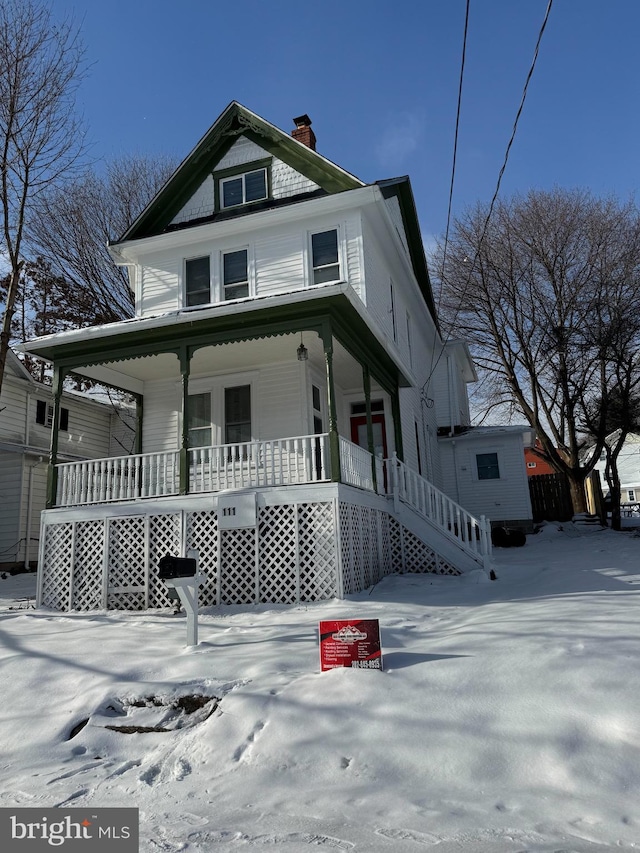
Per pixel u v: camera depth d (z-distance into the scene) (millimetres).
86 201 25500
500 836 2654
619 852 2475
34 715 4828
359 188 12359
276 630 6836
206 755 3842
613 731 3426
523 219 22531
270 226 13133
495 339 23016
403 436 14828
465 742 3521
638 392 20734
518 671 4316
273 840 2762
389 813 2938
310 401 12328
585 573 9453
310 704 4164
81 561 10227
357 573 9570
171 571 6039
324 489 9094
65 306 25125
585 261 21781
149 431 13305
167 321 10016
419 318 18312
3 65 13727
